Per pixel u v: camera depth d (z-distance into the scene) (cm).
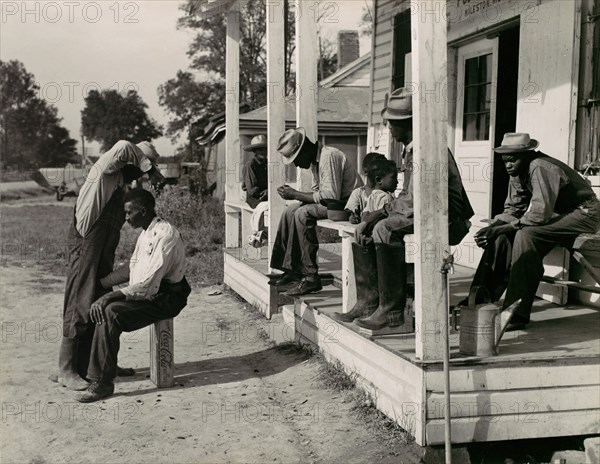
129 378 595
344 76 2206
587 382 425
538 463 424
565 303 593
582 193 511
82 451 442
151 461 426
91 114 4188
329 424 469
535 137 648
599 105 583
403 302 486
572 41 593
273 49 759
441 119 407
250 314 839
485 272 540
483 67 780
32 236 1761
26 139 4247
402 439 429
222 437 461
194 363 641
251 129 1977
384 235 476
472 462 423
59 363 571
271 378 586
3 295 1042
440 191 407
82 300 555
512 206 554
